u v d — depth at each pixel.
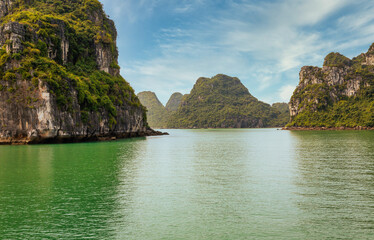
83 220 14.30
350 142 59.00
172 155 39.34
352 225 13.57
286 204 16.56
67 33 71.31
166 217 14.70
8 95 52.72
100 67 84.00
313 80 188.00
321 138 75.12
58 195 18.44
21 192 19.09
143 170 27.11
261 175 24.67
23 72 52.66
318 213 15.08
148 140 75.44
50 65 55.94
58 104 54.34
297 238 12.37
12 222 14.03
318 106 171.50
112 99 76.69
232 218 14.53
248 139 79.44
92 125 64.31
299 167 28.44
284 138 81.44
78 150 44.00
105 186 20.73
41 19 64.88
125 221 14.20
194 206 16.36
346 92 172.38
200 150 46.78
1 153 39.34
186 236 12.60
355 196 17.95
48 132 52.75
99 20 94.25
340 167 28.12
